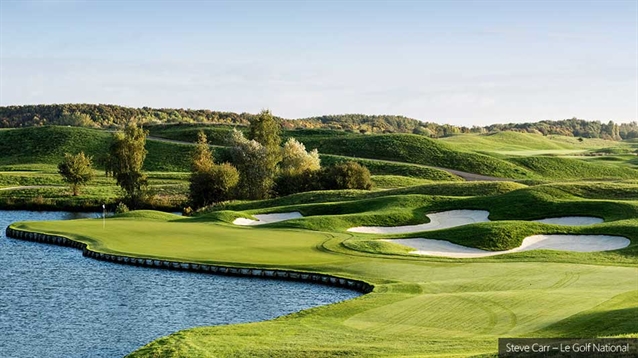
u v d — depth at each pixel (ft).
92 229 194.59
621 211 191.11
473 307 89.56
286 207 241.14
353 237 175.73
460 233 166.50
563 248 157.07
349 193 272.10
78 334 95.71
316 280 129.39
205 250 156.46
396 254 149.69
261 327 85.15
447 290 107.76
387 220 205.46
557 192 226.58
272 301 114.93
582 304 86.53
